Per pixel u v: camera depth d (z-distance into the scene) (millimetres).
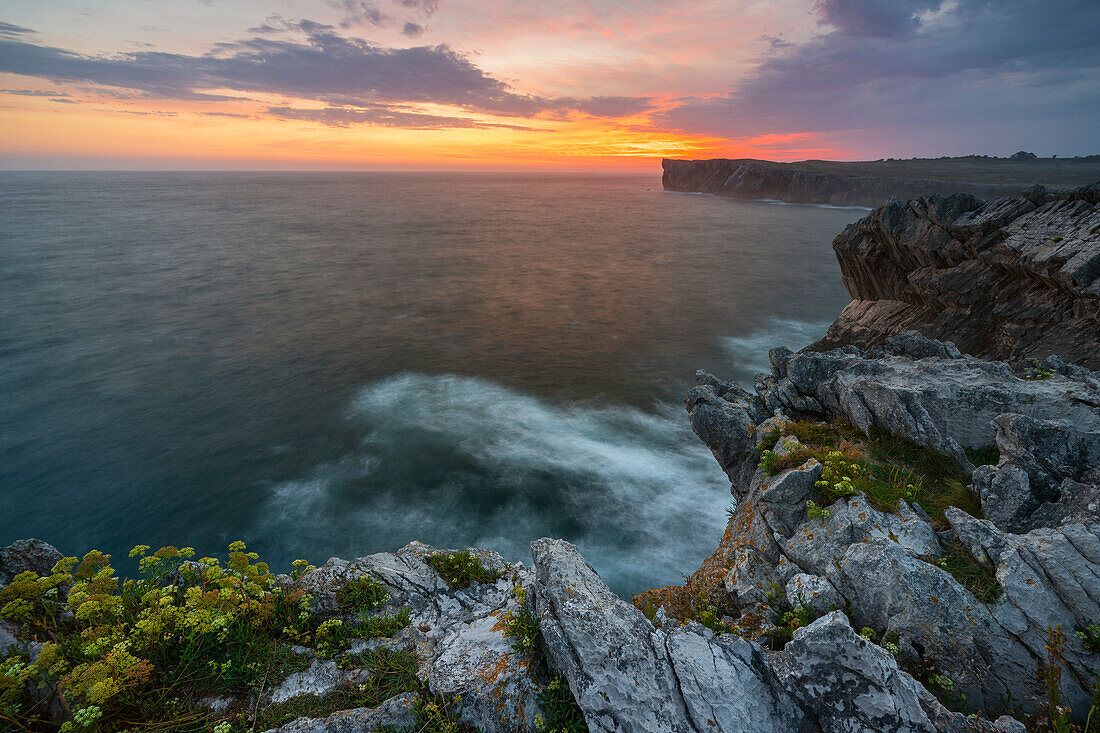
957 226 30438
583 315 65688
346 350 52281
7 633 6445
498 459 32438
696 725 5602
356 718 5969
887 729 5465
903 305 35750
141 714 5898
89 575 7258
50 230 135250
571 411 39719
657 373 47344
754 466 14375
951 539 8875
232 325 59594
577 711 6047
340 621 7535
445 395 42406
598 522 26594
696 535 25656
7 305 65438
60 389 42750
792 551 9672
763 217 191250
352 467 31828
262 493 29422
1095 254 22375
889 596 7949
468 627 7953
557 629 6352
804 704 5754
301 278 84188
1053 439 10273
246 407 40062
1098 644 6867
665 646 6227
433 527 26578
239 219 170000
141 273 85188
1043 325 24609
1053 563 7672
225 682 6418
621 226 164500
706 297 74562
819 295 75438
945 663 7270
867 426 12844
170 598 6766
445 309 67750
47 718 5754
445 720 6074
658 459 32500
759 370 48406
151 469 31812
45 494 29547
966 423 13055
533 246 122312
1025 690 6922
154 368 47125
